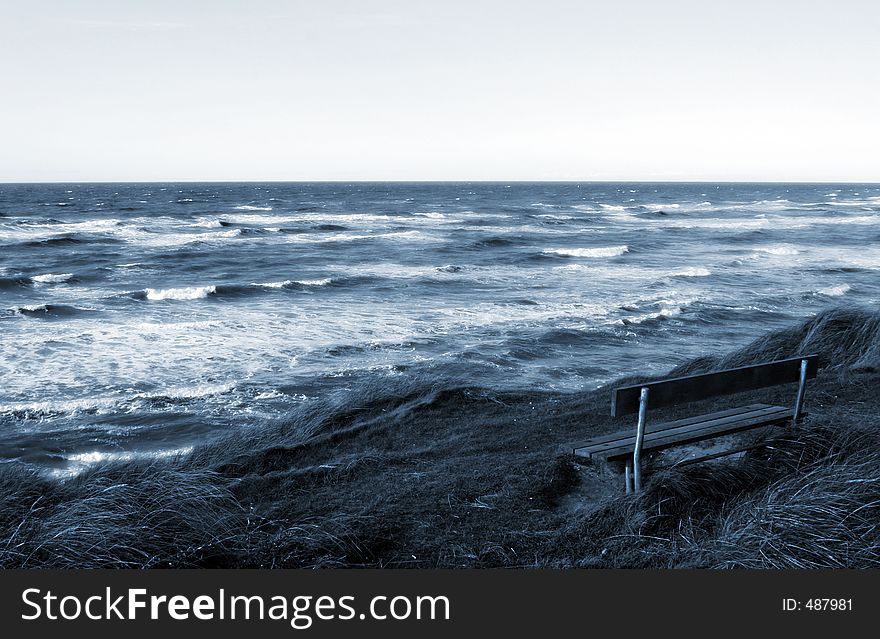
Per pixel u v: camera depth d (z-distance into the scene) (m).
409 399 9.05
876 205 107.94
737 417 5.71
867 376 8.38
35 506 4.97
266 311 22.27
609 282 29.61
